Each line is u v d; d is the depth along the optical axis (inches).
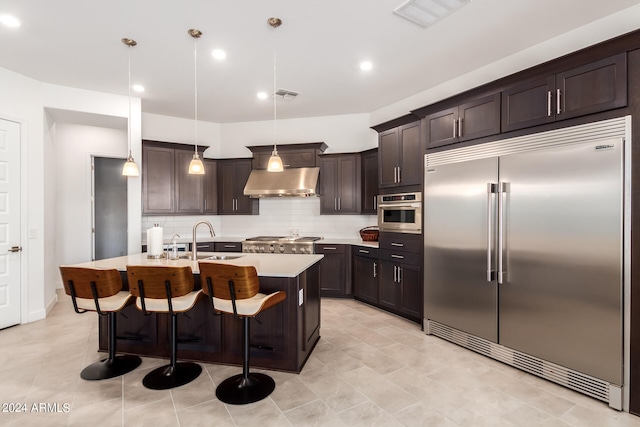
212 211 222.2
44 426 78.4
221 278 90.7
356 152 202.7
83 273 96.7
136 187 179.9
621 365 85.2
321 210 208.7
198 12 102.7
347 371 106.4
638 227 82.9
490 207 112.3
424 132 143.5
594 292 89.7
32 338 131.9
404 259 154.7
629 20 102.6
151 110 204.8
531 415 83.5
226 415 83.2
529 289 104.0
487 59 136.9
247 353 95.5
